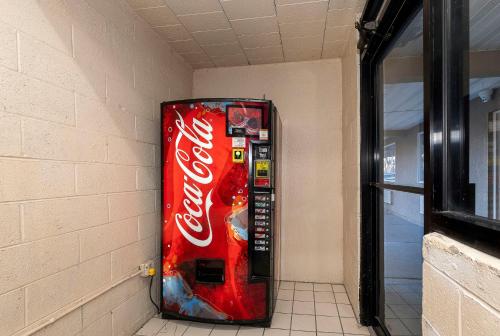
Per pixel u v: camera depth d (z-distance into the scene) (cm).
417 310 202
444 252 78
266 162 202
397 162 177
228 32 239
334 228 294
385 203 215
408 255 255
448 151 88
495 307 57
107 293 172
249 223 202
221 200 204
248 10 207
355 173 223
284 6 203
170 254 210
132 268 196
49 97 132
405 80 164
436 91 91
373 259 208
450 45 89
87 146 156
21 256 118
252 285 203
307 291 272
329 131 295
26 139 121
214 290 204
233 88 314
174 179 210
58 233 136
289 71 303
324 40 255
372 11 171
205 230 205
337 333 200
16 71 117
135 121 204
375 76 205
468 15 85
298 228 299
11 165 114
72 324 145
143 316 211
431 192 91
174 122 210
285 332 201
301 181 299
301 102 301
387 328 186
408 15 146
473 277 65
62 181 139
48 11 132
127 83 196
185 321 216
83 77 154
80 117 151
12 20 115
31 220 123
